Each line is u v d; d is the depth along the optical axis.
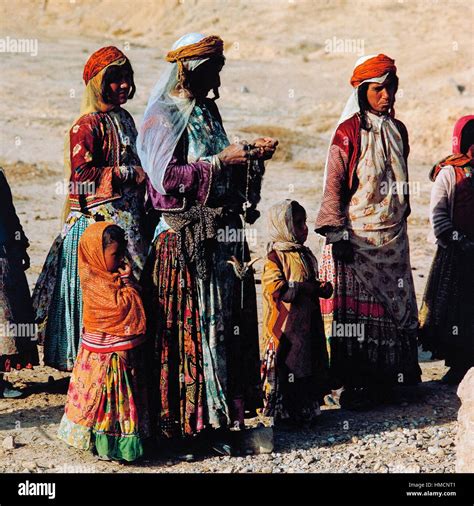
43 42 35.91
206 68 5.79
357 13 34.78
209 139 5.82
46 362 6.89
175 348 5.77
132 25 40.44
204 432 6.00
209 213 5.77
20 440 6.14
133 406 5.68
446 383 7.36
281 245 6.22
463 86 25.45
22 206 14.72
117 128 6.72
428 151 19.06
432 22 32.44
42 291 6.91
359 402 6.84
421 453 6.04
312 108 24.39
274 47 32.66
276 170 17.98
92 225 5.73
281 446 6.13
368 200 6.61
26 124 20.58
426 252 12.23
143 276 5.89
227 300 5.84
